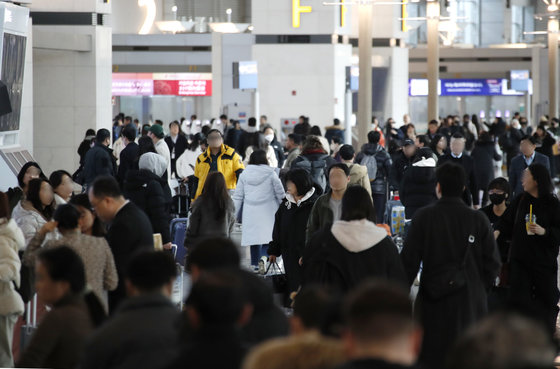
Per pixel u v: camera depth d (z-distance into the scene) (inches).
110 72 1900.8
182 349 260.8
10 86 1243.2
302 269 490.0
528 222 582.6
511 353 181.6
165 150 1163.9
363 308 215.3
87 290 375.2
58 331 355.9
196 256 351.3
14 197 675.4
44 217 645.9
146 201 712.4
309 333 272.1
